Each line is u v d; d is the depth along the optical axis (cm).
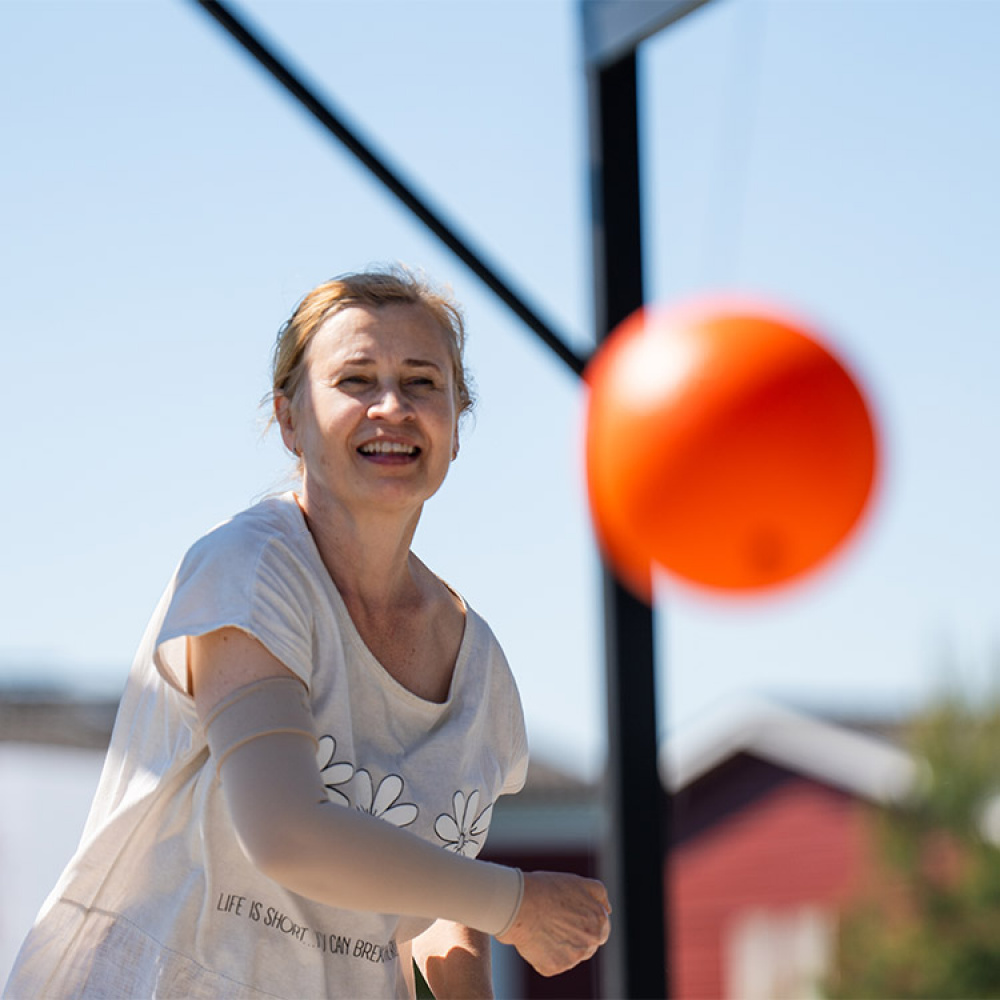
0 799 2688
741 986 3684
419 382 565
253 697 514
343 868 502
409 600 583
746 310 459
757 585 455
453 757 575
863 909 3262
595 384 485
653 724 913
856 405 448
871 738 4091
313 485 567
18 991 548
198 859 543
